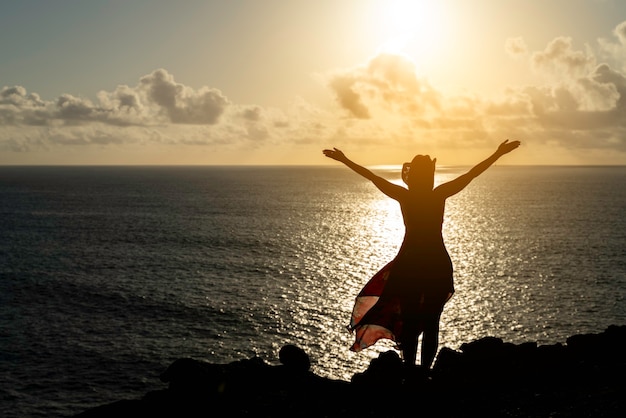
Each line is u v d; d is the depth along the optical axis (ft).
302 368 30.42
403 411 23.61
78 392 115.96
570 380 26.40
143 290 198.18
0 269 239.91
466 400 24.73
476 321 161.48
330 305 179.22
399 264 23.24
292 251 281.33
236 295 190.49
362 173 23.48
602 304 177.68
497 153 23.50
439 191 23.25
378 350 139.03
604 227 371.35
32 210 503.20
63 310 174.40
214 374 29.09
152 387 118.42
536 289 198.18
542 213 474.90
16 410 107.76
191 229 363.76
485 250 284.61
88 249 288.30
